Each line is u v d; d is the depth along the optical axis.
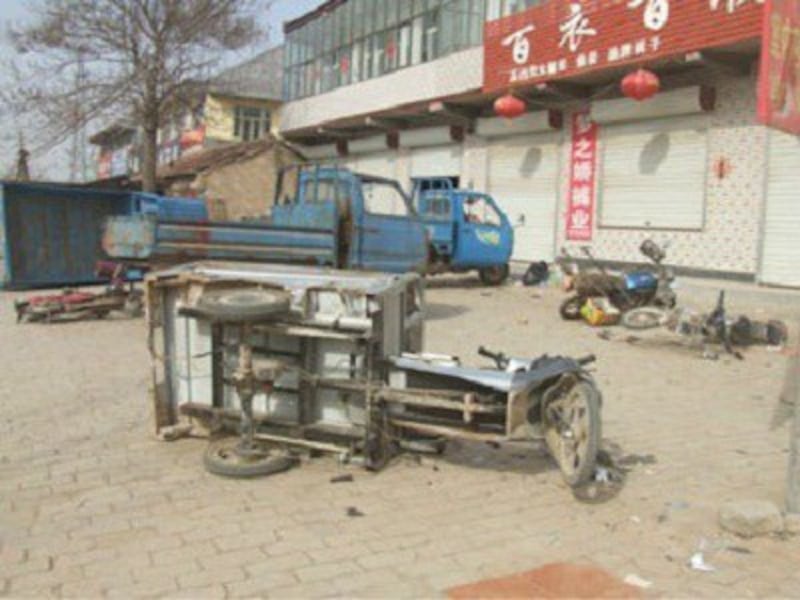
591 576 4.13
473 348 10.77
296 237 11.05
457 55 22.95
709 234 15.38
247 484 5.38
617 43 15.71
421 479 5.52
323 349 5.75
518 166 20.33
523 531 4.70
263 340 5.88
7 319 12.91
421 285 6.55
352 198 11.80
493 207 18.67
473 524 4.79
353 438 5.67
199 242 10.23
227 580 4.05
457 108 21.31
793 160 13.82
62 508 4.96
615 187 17.42
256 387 5.56
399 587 4.00
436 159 23.72
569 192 18.66
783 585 4.06
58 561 4.25
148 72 26.47
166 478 5.48
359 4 28.05
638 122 16.83
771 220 14.22
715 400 8.05
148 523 4.74
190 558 4.29
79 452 6.04
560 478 5.58
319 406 5.82
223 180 29.83
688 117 15.74
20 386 8.20
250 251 10.62
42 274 16.12
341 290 5.52
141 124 27.67
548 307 15.07
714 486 5.49
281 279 5.70
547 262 19.41
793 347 10.79
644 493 5.34
